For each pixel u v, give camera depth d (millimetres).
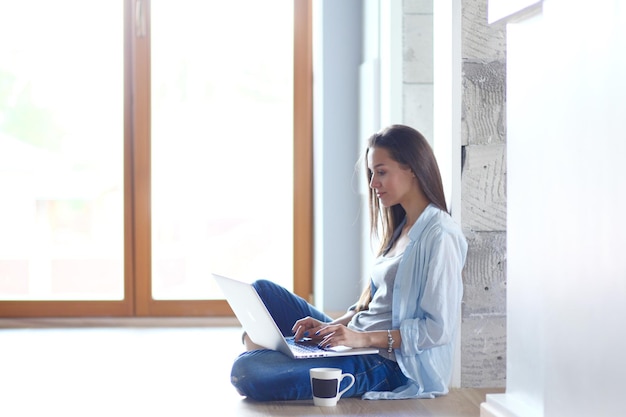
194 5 5641
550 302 2350
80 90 5609
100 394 3666
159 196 5684
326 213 5371
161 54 5633
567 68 2264
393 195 3482
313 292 5723
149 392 3695
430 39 4637
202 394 3639
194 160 5691
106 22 5605
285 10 5691
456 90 3672
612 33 2039
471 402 3410
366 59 5195
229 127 5707
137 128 5621
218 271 5738
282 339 3297
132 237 5668
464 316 3697
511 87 2777
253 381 3398
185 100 5664
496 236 3705
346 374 3381
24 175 5609
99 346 4859
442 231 3361
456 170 3676
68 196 5633
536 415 2617
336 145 5375
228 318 5680
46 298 5633
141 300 5668
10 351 4707
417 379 3398
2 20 5562
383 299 3496
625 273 1988
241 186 5727
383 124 4789
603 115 2084
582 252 2180
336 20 5348
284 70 5707
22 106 5594
